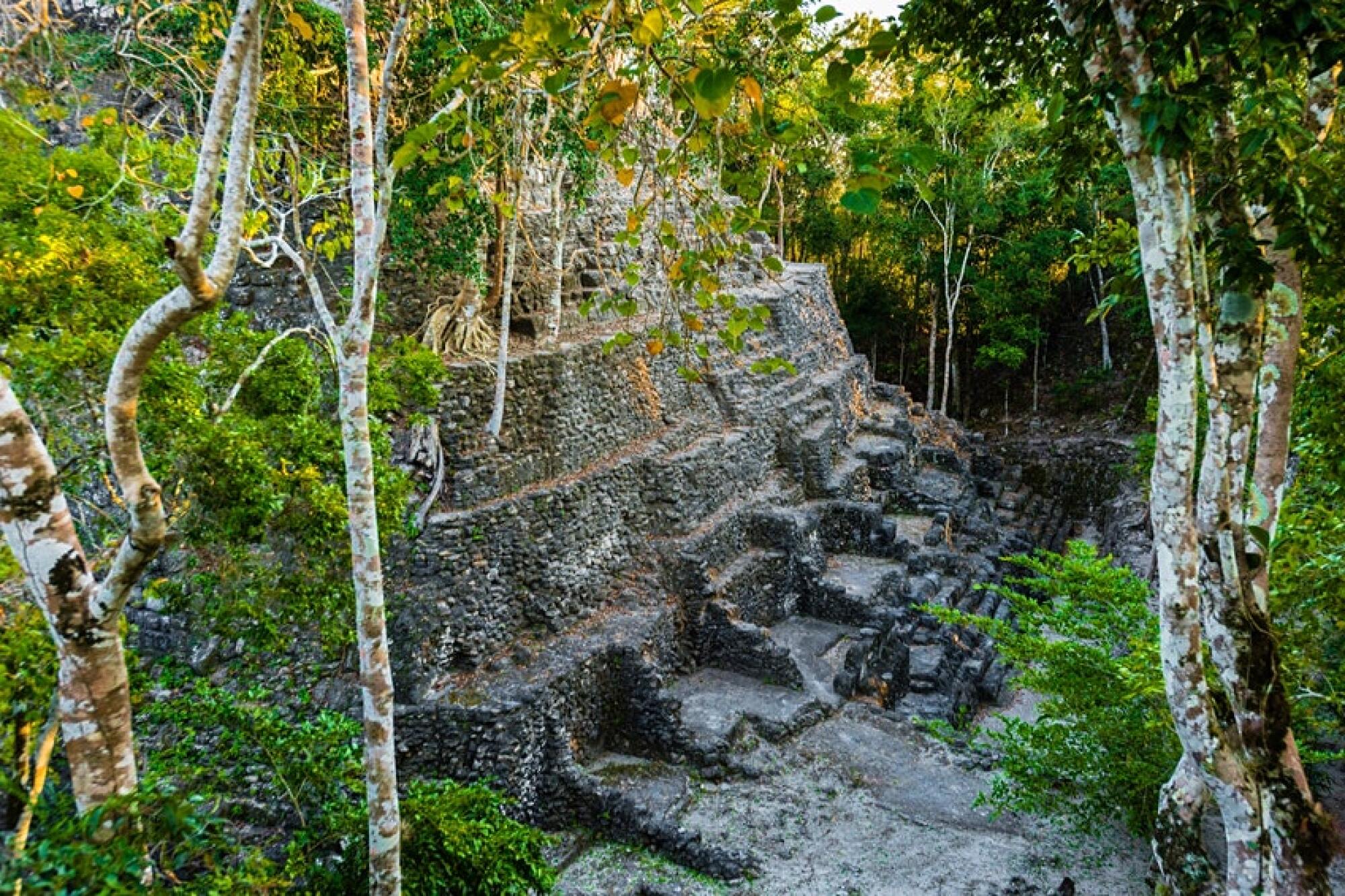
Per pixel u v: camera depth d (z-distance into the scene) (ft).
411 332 50.31
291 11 25.93
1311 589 31.50
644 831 42.63
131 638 47.11
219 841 25.66
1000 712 63.57
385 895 26.78
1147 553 90.84
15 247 28.81
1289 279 24.30
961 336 137.39
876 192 12.56
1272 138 22.33
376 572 27.07
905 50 31.99
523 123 41.14
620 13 16.65
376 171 42.83
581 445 56.90
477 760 41.96
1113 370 130.11
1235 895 21.04
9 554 25.29
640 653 50.08
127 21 38.58
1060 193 30.89
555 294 54.95
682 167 21.71
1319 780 45.19
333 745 31.96
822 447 80.28
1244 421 22.21
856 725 54.29
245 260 51.57
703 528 63.36
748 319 22.12
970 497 98.07
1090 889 39.32
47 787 28.68
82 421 33.19
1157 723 34.24
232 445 28.94
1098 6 20.99
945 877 40.09
